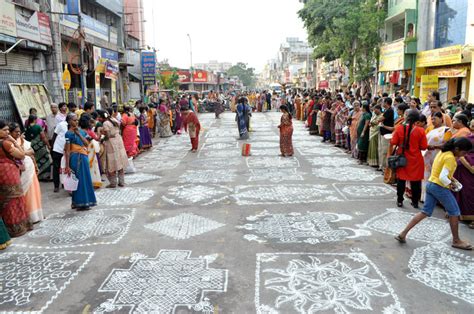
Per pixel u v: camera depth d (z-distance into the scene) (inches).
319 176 381.4
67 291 175.3
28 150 266.1
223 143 625.3
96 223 263.0
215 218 266.7
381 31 962.7
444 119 300.8
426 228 240.5
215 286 175.5
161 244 224.5
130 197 324.5
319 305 159.5
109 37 871.1
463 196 239.5
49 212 290.4
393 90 887.1
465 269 187.9
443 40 707.4
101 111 370.9
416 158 269.1
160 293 170.7
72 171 285.6
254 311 156.0
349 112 530.6
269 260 200.4
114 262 202.8
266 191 331.3
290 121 489.4
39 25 496.1
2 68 449.7
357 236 229.9
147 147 577.3
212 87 2910.9
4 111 444.8
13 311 160.6
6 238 224.7
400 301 161.2
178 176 398.6
